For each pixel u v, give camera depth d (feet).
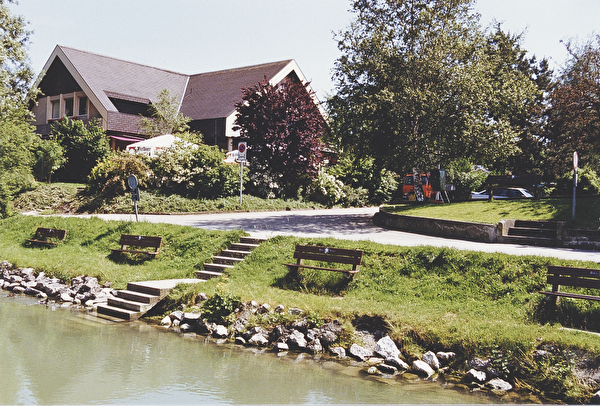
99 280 44.93
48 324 34.45
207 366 26.35
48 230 60.75
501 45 88.99
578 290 31.94
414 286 35.86
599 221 51.37
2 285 48.01
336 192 104.32
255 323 32.45
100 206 80.79
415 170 78.43
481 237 51.90
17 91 119.85
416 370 26.40
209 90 138.41
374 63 71.82
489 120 74.23
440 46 69.67
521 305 31.45
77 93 126.62
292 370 26.12
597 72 89.25
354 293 36.22
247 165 94.99
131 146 91.40
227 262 44.62
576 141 95.55
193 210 80.69
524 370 25.18
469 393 23.63
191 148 89.66
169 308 37.50
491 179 70.33
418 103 67.36
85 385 23.24
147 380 24.04
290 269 40.16
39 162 96.84
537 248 46.75
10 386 23.00
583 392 23.44
